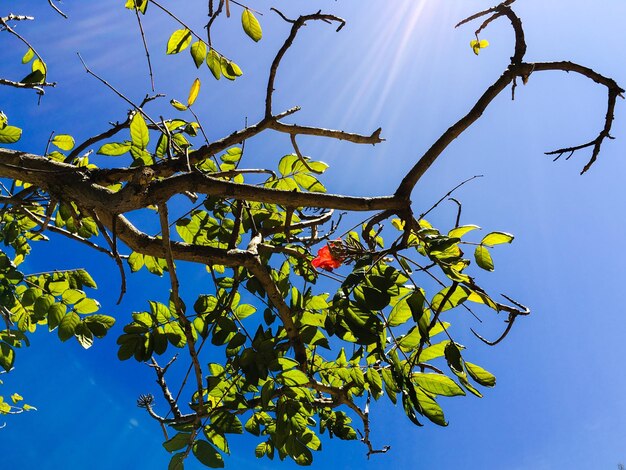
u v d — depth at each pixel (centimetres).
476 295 141
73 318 186
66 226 222
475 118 147
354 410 189
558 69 156
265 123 182
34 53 189
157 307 176
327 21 171
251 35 184
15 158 155
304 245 200
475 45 210
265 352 161
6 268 187
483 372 139
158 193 142
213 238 217
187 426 157
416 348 145
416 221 146
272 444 186
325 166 194
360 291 140
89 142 181
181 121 209
